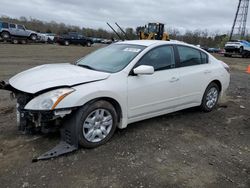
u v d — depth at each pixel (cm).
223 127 533
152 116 491
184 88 532
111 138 445
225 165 383
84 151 397
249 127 543
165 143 441
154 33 2402
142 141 442
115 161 374
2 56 1708
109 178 334
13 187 309
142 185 324
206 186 331
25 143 411
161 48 502
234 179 349
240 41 2842
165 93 495
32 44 3219
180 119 563
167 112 518
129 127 498
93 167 356
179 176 348
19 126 413
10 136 433
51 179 327
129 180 332
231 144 457
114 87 415
